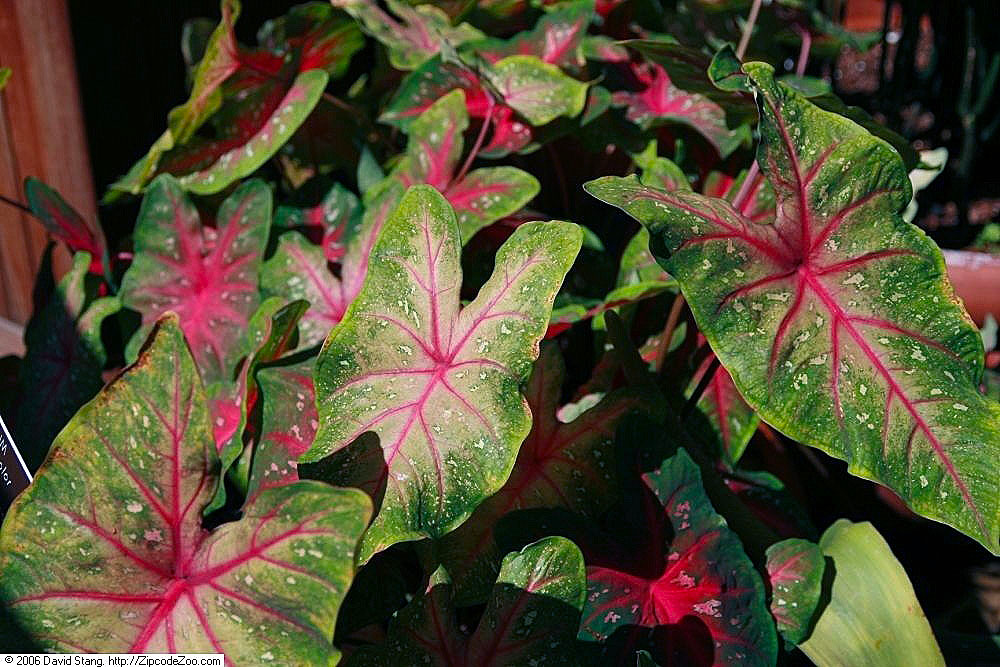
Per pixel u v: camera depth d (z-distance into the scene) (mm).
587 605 767
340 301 934
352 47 1167
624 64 1121
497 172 969
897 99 1750
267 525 654
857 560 813
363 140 1132
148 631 650
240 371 902
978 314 1328
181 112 990
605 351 960
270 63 1043
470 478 706
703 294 708
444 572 736
